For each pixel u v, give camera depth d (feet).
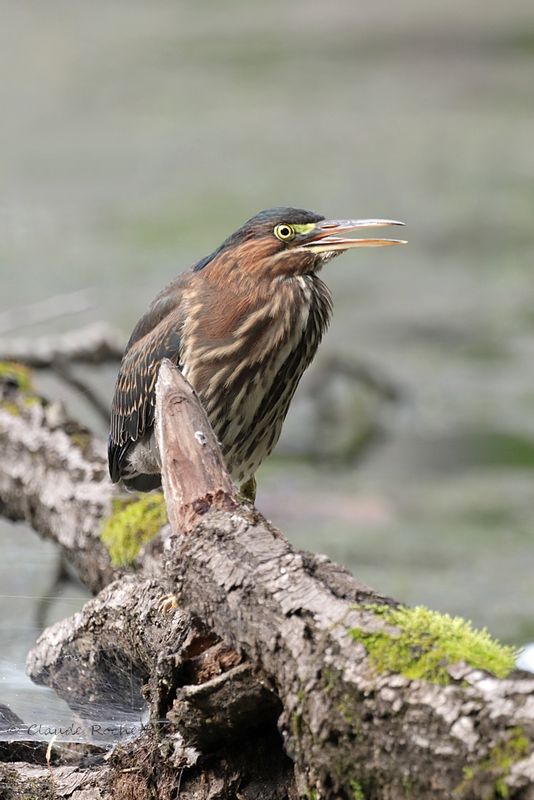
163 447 17.81
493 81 97.66
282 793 16.19
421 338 58.39
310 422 51.19
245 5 122.01
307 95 93.81
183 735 16.56
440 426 50.03
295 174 76.69
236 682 15.53
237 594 15.31
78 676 21.29
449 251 68.08
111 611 19.86
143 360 26.86
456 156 81.20
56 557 35.86
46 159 79.15
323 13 118.01
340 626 14.12
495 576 35.42
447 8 118.42
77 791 18.48
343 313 61.26
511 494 43.14
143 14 118.42
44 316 45.85
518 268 65.72
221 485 17.16
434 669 13.20
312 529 39.83
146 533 26.89
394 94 94.84
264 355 25.82
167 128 85.76
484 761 12.39
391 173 77.51
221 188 73.77
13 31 112.37
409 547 37.91
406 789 13.14
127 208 70.08
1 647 25.31
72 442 30.96
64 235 65.98
